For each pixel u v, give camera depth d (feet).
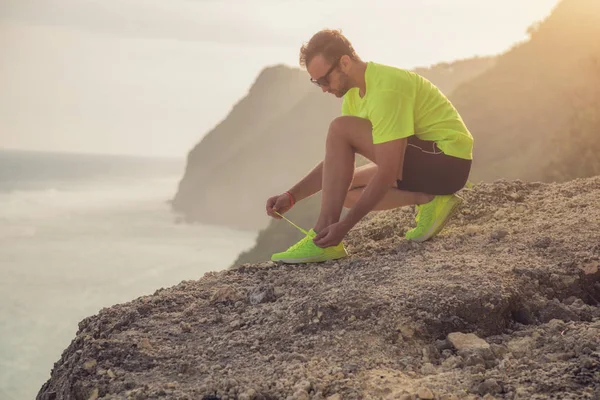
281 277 11.63
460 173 11.53
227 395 7.34
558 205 14.57
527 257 11.07
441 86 324.60
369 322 9.07
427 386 7.13
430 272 10.50
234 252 279.49
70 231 296.51
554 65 112.47
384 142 10.54
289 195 12.53
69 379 8.59
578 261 10.64
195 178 459.32
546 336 8.50
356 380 7.45
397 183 11.63
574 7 117.29
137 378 8.24
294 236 126.11
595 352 7.39
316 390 7.30
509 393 6.82
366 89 10.79
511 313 9.45
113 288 177.37
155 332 9.86
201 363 8.61
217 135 485.56
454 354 8.32
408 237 12.67
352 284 10.46
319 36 10.59
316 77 10.81
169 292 11.83
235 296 11.16
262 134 436.76
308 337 8.98
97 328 10.08
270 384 7.54
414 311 9.09
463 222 14.69
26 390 96.12
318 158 397.39
